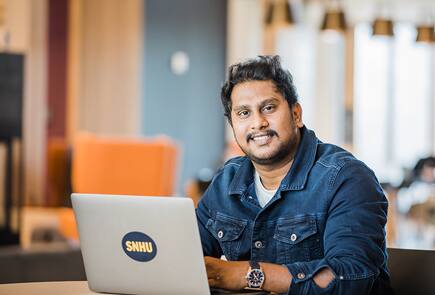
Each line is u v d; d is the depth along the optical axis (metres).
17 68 7.07
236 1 12.42
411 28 12.95
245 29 12.41
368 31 12.84
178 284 2.43
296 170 2.75
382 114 13.10
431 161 10.14
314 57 12.40
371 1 11.82
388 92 13.09
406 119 13.21
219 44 12.68
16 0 9.45
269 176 2.80
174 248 2.40
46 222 8.91
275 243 2.76
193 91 12.55
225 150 12.46
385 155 13.17
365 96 13.01
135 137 12.07
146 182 8.85
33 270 4.91
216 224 2.90
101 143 8.84
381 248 2.60
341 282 2.48
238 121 2.74
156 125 12.32
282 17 8.51
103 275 2.54
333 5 8.77
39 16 11.20
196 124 12.59
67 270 4.98
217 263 2.52
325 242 2.61
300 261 2.73
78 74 11.60
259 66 2.71
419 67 13.14
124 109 12.00
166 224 2.40
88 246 2.54
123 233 2.48
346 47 12.47
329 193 2.68
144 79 12.21
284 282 2.50
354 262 2.50
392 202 9.92
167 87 12.40
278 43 12.31
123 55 11.98
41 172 11.20
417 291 2.86
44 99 11.27
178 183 12.41
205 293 2.40
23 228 8.51
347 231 2.57
